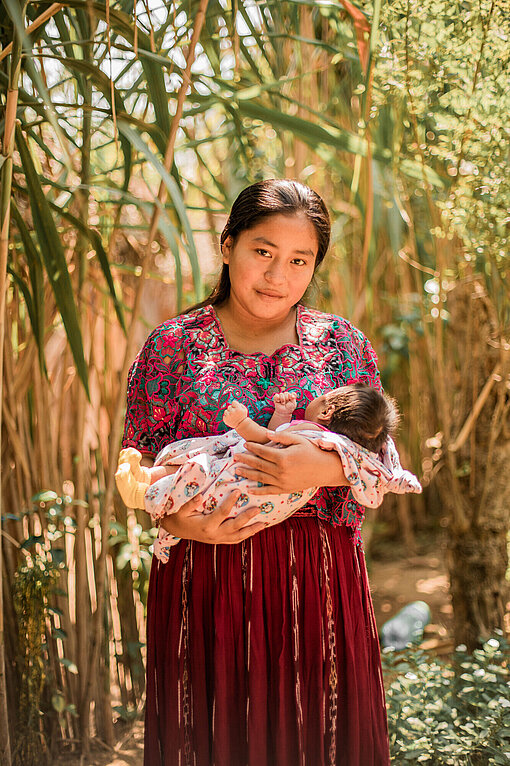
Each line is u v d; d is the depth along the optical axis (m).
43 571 2.08
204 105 2.25
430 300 2.82
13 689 2.10
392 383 3.84
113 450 2.10
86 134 1.99
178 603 1.47
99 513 2.52
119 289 2.61
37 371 2.18
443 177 2.29
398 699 2.06
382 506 4.19
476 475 2.42
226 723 1.43
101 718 2.29
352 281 3.40
